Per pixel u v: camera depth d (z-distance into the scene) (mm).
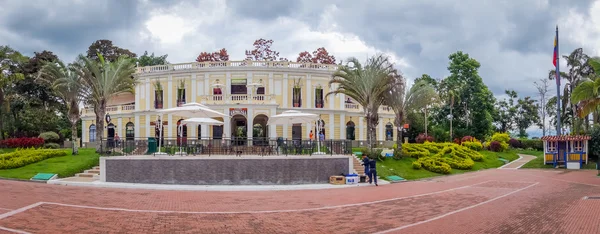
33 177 29297
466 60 72062
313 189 26641
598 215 16328
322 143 34969
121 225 14117
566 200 20562
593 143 43906
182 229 13711
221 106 47844
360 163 36219
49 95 63031
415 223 15039
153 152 31906
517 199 21188
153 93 54688
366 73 40938
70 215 15648
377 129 59188
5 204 17703
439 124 75000
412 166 39219
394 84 41812
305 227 14320
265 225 14586
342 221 15391
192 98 53344
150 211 16969
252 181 28047
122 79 40938
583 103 32250
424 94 43406
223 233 13273
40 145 47250
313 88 54531
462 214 16875
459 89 69562
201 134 49344
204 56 70125
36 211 16250
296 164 28922
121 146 33438
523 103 88562
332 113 54719
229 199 21250
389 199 21469
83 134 59000
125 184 26828
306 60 72500
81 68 38781
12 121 53656
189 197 21828
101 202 19141
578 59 55469
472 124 71500
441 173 38656
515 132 89750
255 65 53562
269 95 49312
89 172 31719
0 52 50781
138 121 55188
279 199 21453
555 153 44094
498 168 45219
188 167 27781
